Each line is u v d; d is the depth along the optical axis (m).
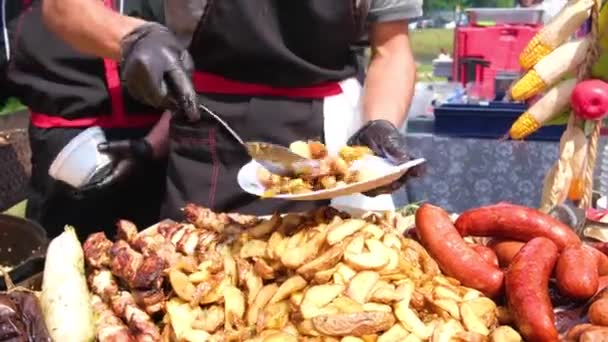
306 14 2.19
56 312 1.49
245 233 1.73
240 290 1.61
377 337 1.41
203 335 1.49
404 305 1.46
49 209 2.73
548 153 3.87
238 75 2.28
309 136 2.34
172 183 2.40
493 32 4.55
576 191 2.29
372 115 2.25
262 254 1.64
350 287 1.47
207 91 2.30
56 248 1.65
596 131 2.21
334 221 1.65
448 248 1.63
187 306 1.57
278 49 2.22
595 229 1.91
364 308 1.44
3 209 3.32
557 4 4.55
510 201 3.96
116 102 2.61
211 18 2.21
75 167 2.36
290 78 2.27
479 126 3.96
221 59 2.26
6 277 1.67
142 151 2.46
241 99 2.30
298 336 1.42
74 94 2.60
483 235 1.77
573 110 2.23
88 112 2.62
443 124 4.02
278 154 1.67
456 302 1.50
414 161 1.72
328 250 1.54
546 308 1.44
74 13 2.05
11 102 4.26
